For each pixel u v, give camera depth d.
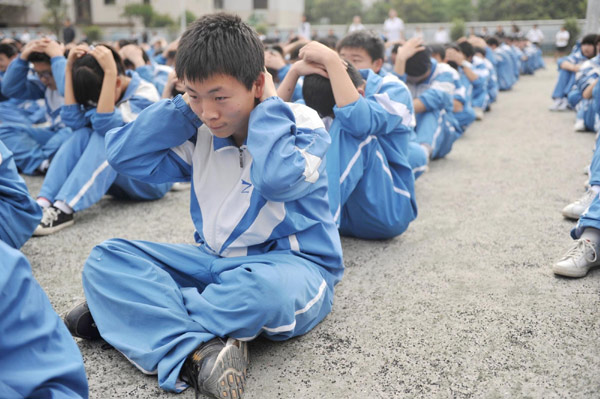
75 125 3.04
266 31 23.53
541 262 2.39
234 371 1.46
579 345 1.72
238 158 1.69
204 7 29.50
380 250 2.59
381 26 24.22
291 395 1.51
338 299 2.08
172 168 1.77
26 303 1.06
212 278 1.73
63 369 1.09
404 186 2.56
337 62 2.19
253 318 1.49
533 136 5.41
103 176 3.04
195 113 1.60
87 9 28.92
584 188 3.53
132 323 1.59
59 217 2.94
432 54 4.84
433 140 4.18
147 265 1.63
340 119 2.23
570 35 19.66
